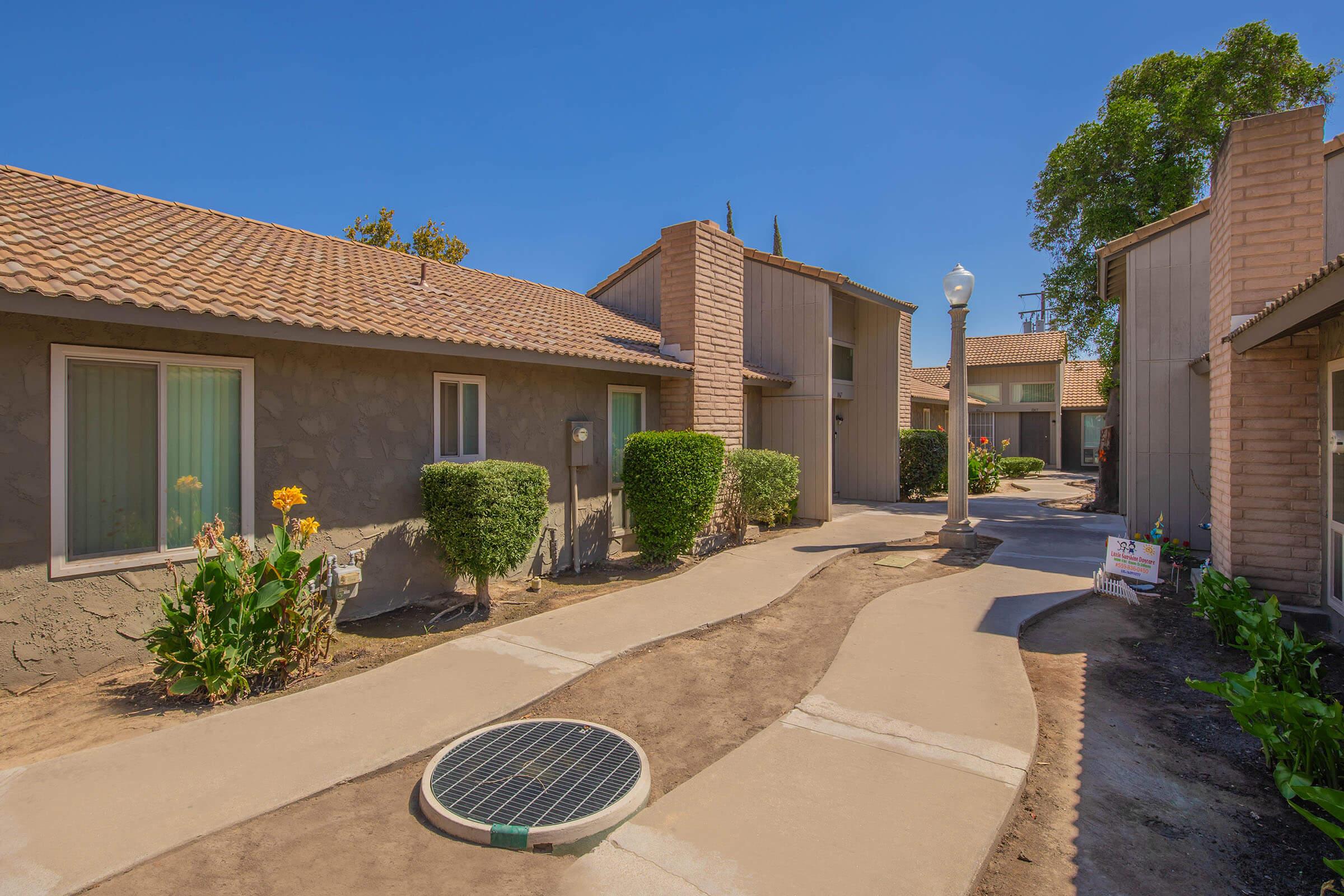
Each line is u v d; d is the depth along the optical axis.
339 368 6.26
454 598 7.05
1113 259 11.16
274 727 4.09
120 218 7.02
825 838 3.07
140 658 5.05
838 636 6.14
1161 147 14.86
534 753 3.85
